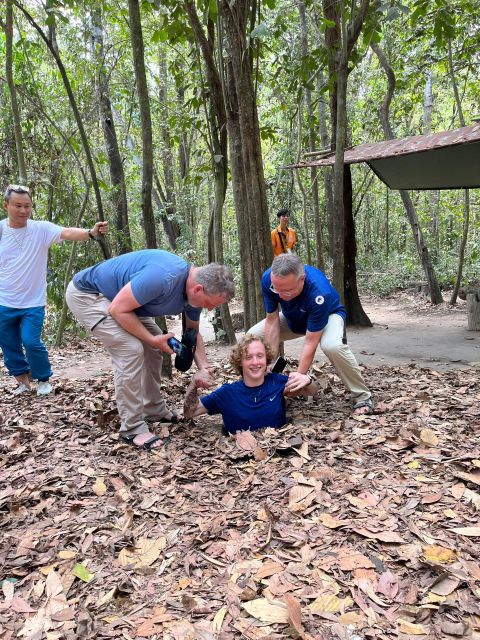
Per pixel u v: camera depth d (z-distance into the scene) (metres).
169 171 15.09
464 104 13.55
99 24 7.87
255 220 4.20
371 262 14.46
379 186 15.36
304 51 7.49
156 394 3.52
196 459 2.90
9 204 4.17
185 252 13.41
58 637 1.67
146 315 3.10
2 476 2.84
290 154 10.66
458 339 6.55
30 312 4.34
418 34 7.71
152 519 2.35
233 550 2.06
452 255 12.47
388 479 2.49
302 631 1.60
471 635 1.57
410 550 1.95
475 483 2.37
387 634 1.60
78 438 3.33
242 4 3.82
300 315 3.43
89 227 8.01
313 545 2.04
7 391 4.66
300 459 2.73
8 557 2.11
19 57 6.98
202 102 5.34
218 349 6.36
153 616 1.74
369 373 4.75
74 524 2.33
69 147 6.67
